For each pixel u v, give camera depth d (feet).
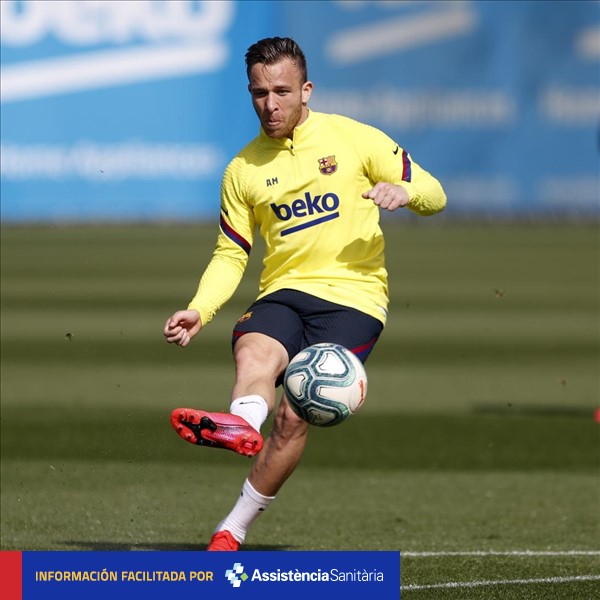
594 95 348.18
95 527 80.48
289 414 65.26
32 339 180.86
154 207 333.01
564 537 78.43
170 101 330.95
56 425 119.44
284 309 66.59
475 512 86.69
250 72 64.69
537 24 345.31
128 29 328.29
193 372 154.40
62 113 327.47
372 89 342.85
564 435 118.21
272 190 66.28
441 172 348.59
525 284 251.39
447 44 344.08
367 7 341.21
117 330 187.52
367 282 67.31
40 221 331.16
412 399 139.13
